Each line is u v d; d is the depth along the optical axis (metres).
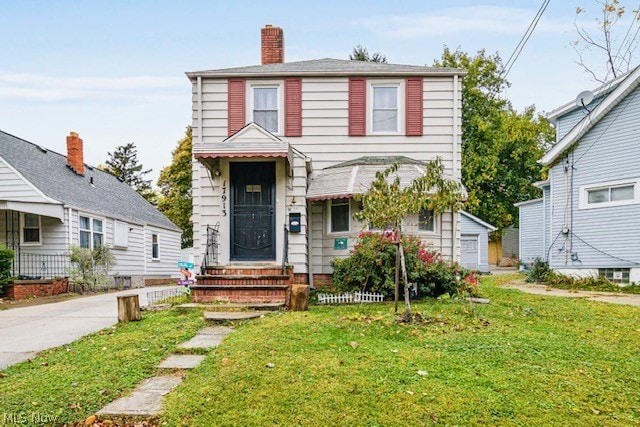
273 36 13.92
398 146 11.17
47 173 15.45
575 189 13.55
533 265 15.54
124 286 16.78
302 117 11.27
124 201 20.45
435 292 9.16
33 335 6.40
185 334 5.93
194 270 10.34
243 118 11.20
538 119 32.97
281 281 8.51
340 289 9.20
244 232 9.82
